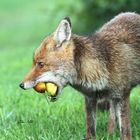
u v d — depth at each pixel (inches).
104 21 1222.9
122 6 1175.6
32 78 427.5
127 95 446.9
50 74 428.8
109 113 501.0
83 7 1242.0
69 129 481.1
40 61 429.1
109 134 472.7
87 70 435.8
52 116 519.5
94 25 1245.1
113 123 478.3
